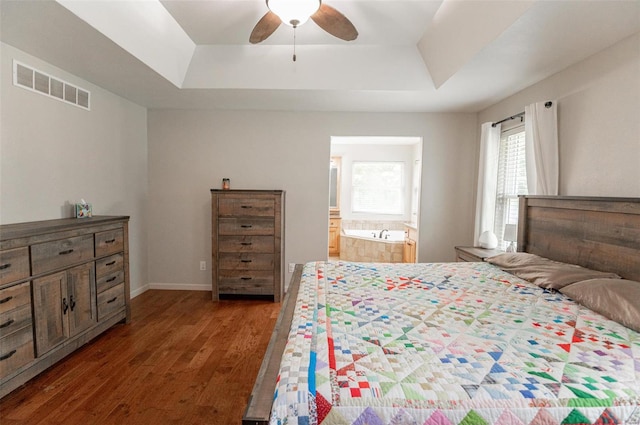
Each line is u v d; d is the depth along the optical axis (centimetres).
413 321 154
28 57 250
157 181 421
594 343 132
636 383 104
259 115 419
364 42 299
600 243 210
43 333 219
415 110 406
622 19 185
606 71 222
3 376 193
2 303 191
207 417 189
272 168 422
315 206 425
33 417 186
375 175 714
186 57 312
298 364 111
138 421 185
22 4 181
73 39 224
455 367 113
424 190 423
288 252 429
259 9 252
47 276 221
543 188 272
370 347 126
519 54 236
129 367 240
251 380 226
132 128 388
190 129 419
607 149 221
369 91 333
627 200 190
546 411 94
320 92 340
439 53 280
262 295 408
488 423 93
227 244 384
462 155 419
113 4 211
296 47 308
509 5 187
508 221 351
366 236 649
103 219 278
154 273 430
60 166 283
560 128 266
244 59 317
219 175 422
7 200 237
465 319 157
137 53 254
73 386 216
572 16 183
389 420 93
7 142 236
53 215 277
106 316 285
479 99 354
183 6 247
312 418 92
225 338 289
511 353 123
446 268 264
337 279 226
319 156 420
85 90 309
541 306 176
